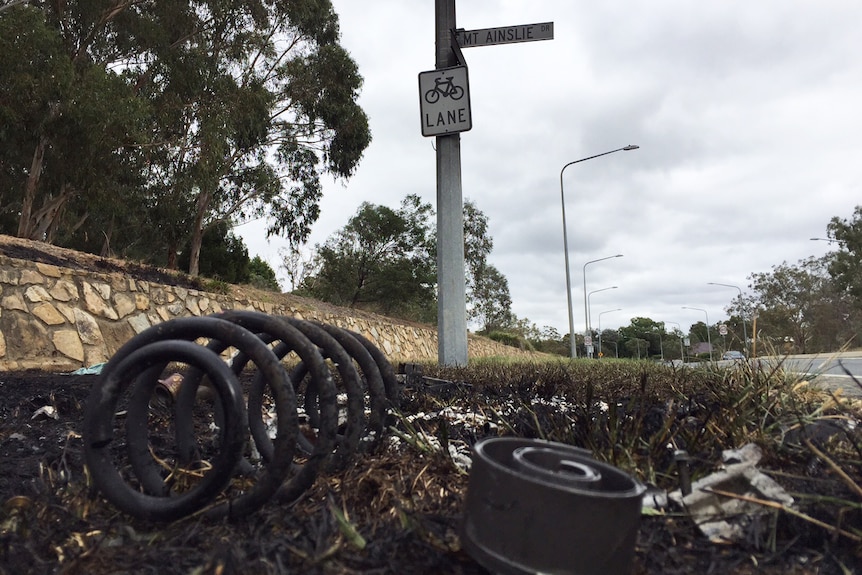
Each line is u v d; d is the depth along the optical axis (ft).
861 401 11.69
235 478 7.29
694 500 5.79
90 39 56.70
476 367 24.72
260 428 8.52
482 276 144.87
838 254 188.24
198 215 71.05
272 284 103.04
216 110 62.08
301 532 5.53
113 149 49.96
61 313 28.73
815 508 5.87
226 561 4.66
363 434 9.02
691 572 4.93
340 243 94.22
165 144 60.44
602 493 4.20
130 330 33.40
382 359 10.32
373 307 98.84
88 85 47.65
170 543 5.49
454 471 7.46
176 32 62.03
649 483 6.34
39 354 26.43
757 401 10.09
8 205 73.82
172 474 7.08
